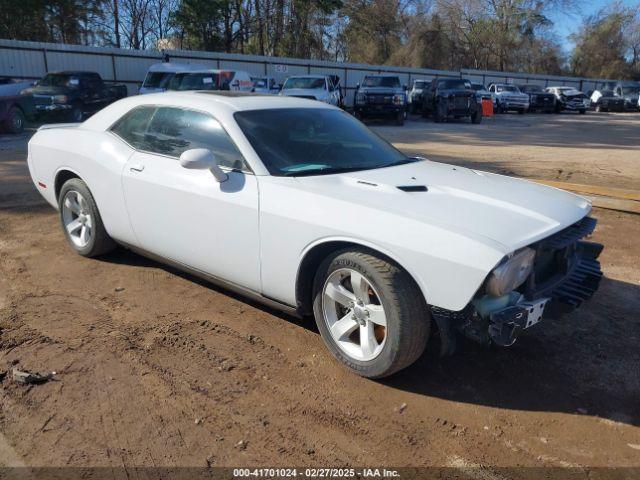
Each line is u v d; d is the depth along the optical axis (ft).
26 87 54.95
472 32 180.55
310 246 10.58
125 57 83.41
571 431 9.25
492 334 9.29
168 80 63.00
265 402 9.84
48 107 53.67
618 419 9.60
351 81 111.96
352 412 9.64
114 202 14.58
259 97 14.20
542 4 174.70
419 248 9.30
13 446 8.55
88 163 15.20
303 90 67.41
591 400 10.12
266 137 12.41
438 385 10.50
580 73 219.00
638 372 11.09
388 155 13.85
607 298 14.67
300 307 11.41
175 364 10.94
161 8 125.90
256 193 11.41
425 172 12.71
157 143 13.87
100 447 8.57
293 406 9.75
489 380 10.70
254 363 11.08
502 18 179.32
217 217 12.03
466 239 9.06
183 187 12.62
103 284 14.78
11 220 20.68
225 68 94.02
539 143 55.36
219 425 9.18
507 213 10.27
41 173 17.33
